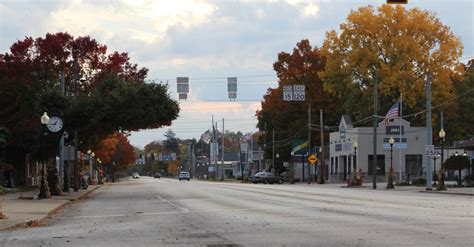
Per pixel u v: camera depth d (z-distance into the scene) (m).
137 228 18.97
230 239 15.41
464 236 15.26
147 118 43.03
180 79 50.41
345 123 85.94
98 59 50.47
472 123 88.69
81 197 41.66
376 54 76.75
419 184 65.44
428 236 15.31
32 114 50.16
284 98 73.19
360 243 14.12
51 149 41.03
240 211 25.98
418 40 77.25
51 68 50.00
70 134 50.78
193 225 19.67
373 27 76.88
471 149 68.38
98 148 75.94
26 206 29.83
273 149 99.19
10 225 20.02
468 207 26.91
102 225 20.45
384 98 81.25
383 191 49.59
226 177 178.38
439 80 76.12
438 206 27.72
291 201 33.31
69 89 50.78
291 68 90.50
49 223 21.95
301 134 95.69
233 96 50.88
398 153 81.06
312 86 90.06
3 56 49.59
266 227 18.44
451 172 82.94
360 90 79.06
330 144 94.62
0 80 49.44
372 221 19.81
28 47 49.22
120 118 42.72
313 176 100.19
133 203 34.31
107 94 43.19
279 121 95.50
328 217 21.81
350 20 78.25
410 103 76.19
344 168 89.00
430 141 51.03
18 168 58.16
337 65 79.44
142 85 43.38
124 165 135.25
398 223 18.95
